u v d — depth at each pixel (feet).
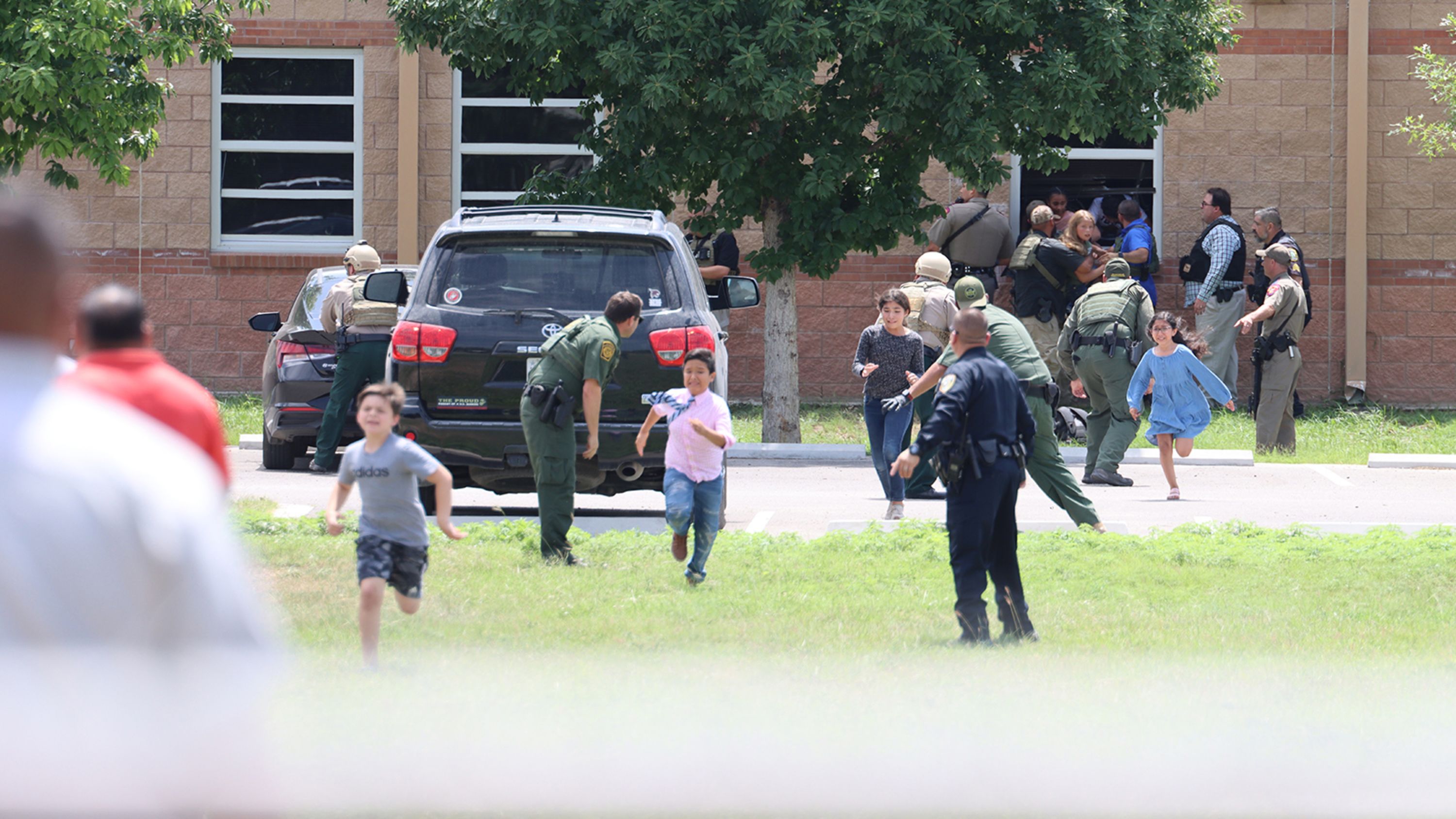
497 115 271.28
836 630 87.76
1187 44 202.90
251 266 267.80
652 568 108.88
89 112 174.60
